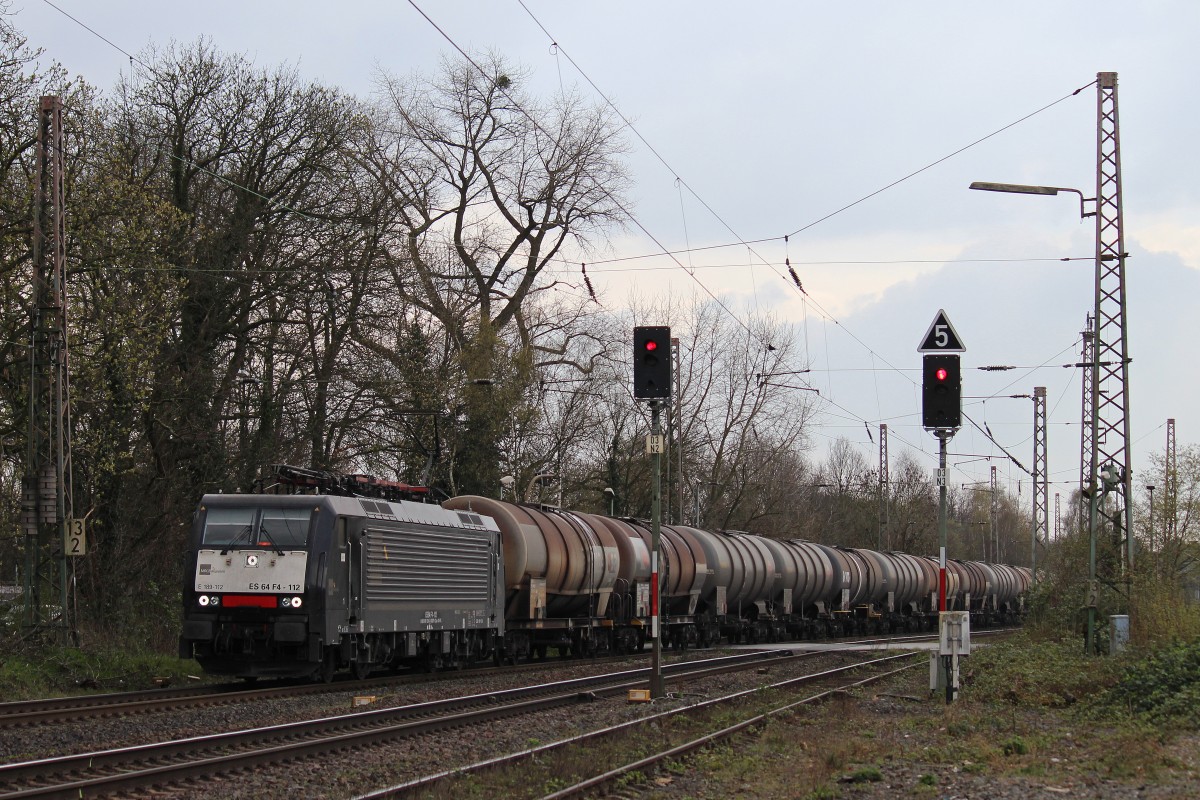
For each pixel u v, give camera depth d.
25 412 27.25
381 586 21.73
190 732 14.51
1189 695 17.52
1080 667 23.09
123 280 28.25
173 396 31.16
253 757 12.16
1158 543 37.25
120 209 27.94
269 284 34.53
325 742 13.17
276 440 35.19
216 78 34.41
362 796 10.23
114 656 22.72
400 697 18.84
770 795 11.56
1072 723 17.14
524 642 29.23
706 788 11.97
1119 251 31.03
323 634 19.89
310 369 36.59
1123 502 33.03
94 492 29.00
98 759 11.84
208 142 34.75
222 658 20.19
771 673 26.27
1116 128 30.91
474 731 15.29
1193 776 12.16
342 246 35.72
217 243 33.81
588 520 32.22
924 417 20.19
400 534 22.52
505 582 27.80
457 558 24.80
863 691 22.08
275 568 19.98
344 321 36.62
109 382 27.75
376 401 37.47
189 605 20.19
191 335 33.97
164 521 31.44
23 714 15.20
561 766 12.42
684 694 20.62
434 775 11.59
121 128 32.81
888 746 14.45
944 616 19.75
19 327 26.83
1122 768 12.49
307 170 35.66
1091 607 28.28
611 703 19.09
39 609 22.73
